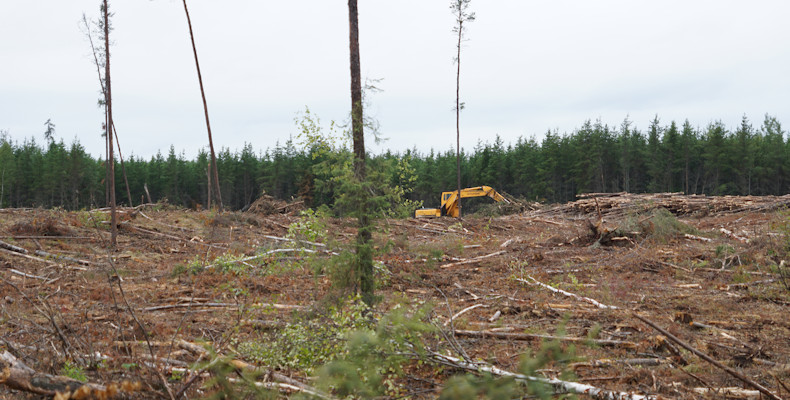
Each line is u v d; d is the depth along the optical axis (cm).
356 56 653
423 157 8650
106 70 1442
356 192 597
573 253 1375
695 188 6444
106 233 1503
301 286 945
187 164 8175
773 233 1300
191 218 1856
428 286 967
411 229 1964
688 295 890
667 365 539
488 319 763
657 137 6581
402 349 443
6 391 388
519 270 1138
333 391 333
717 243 1402
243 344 535
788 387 470
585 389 434
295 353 504
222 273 1080
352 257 588
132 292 921
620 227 1505
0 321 639
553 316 773
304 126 615
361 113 620
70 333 575
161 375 391
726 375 511
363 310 539
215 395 311
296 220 2002
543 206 3092
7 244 1212
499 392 255
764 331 678
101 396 332
